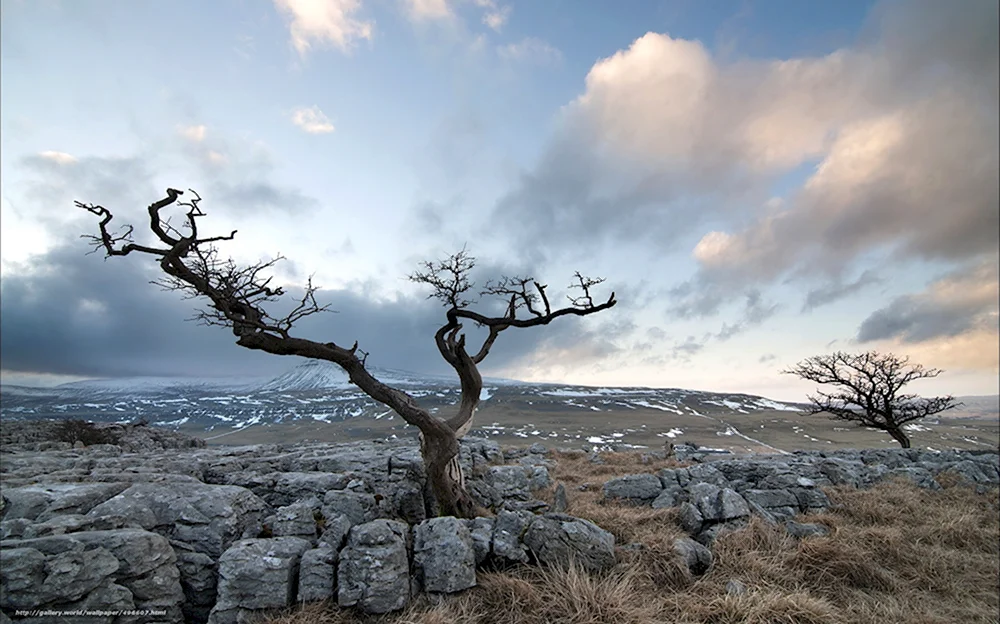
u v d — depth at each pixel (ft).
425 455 33.88
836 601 24.16
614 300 36.37
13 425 80.07
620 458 69.92
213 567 22.41
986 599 25.22
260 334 29.96
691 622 21.12
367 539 22.17
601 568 25.00
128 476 32.04
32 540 18.54
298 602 20.84
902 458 57.93
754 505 34.12
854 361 102.53
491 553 24.79
